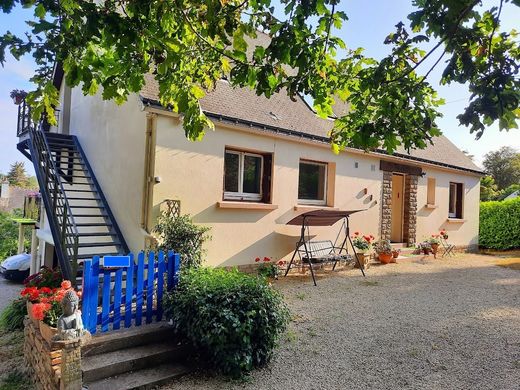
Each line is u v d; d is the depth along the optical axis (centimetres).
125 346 437
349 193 1052
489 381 398
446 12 278
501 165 3506
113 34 279
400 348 482
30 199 1772
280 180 884
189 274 511
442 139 1606
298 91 357
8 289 1336
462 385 390
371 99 429
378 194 1138
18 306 672
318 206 978
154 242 682
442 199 1384
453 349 478
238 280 477
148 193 704
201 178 749
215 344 412
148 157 707
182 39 385
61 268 668
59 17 290
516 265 1147
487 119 288
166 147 704
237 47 349
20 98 1072
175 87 439
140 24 287
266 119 863
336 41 339
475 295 750
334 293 747
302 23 297
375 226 1134
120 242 789
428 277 931
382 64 355
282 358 455
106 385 381
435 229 1354
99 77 381
